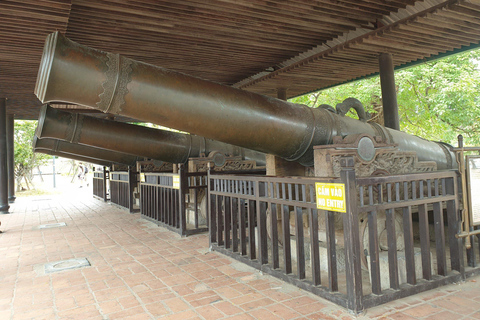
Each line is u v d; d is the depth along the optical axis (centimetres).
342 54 612
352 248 238
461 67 1008
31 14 408
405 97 1068
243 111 347
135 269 361
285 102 382
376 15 530
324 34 597
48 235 559
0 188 860
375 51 600
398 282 262
